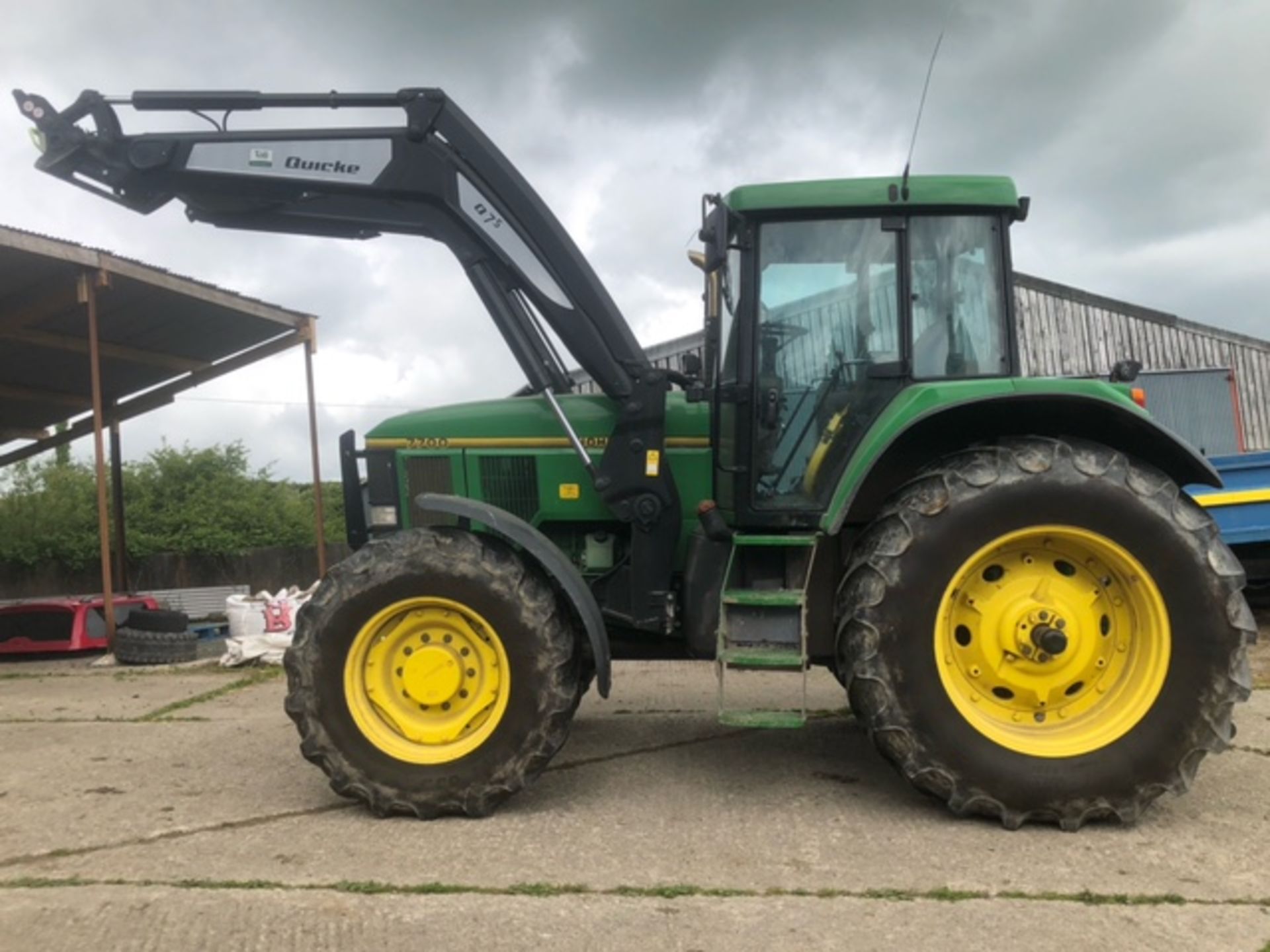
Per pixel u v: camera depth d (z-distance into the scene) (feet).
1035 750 10.40
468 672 11.36
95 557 48.78
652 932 8.11
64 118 13.00
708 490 13.14
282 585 52.85
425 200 12.87
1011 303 12.23
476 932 8.17
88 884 9.26
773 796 11.72
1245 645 10.41
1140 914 8.31
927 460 11.81
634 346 12.53
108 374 34.65
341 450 14.44
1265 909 8.41
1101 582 11.00
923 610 10.51
